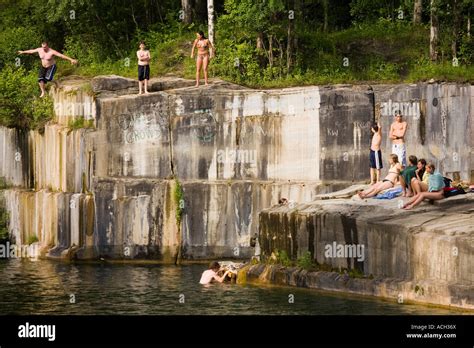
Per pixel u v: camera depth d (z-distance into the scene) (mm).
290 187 44781
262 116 45438
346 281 34688
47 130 48469
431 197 35188
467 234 30703
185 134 45531
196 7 58906
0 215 49438
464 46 52094
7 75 53250
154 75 52125
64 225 46312
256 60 51688
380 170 45094
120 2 58062
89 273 41438
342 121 44906
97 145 45750
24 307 33969
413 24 55625
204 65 47188
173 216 45000
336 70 51344
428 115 45250
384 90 45406
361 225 34406
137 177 45594
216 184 45125
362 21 58344
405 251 32625
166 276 40438
